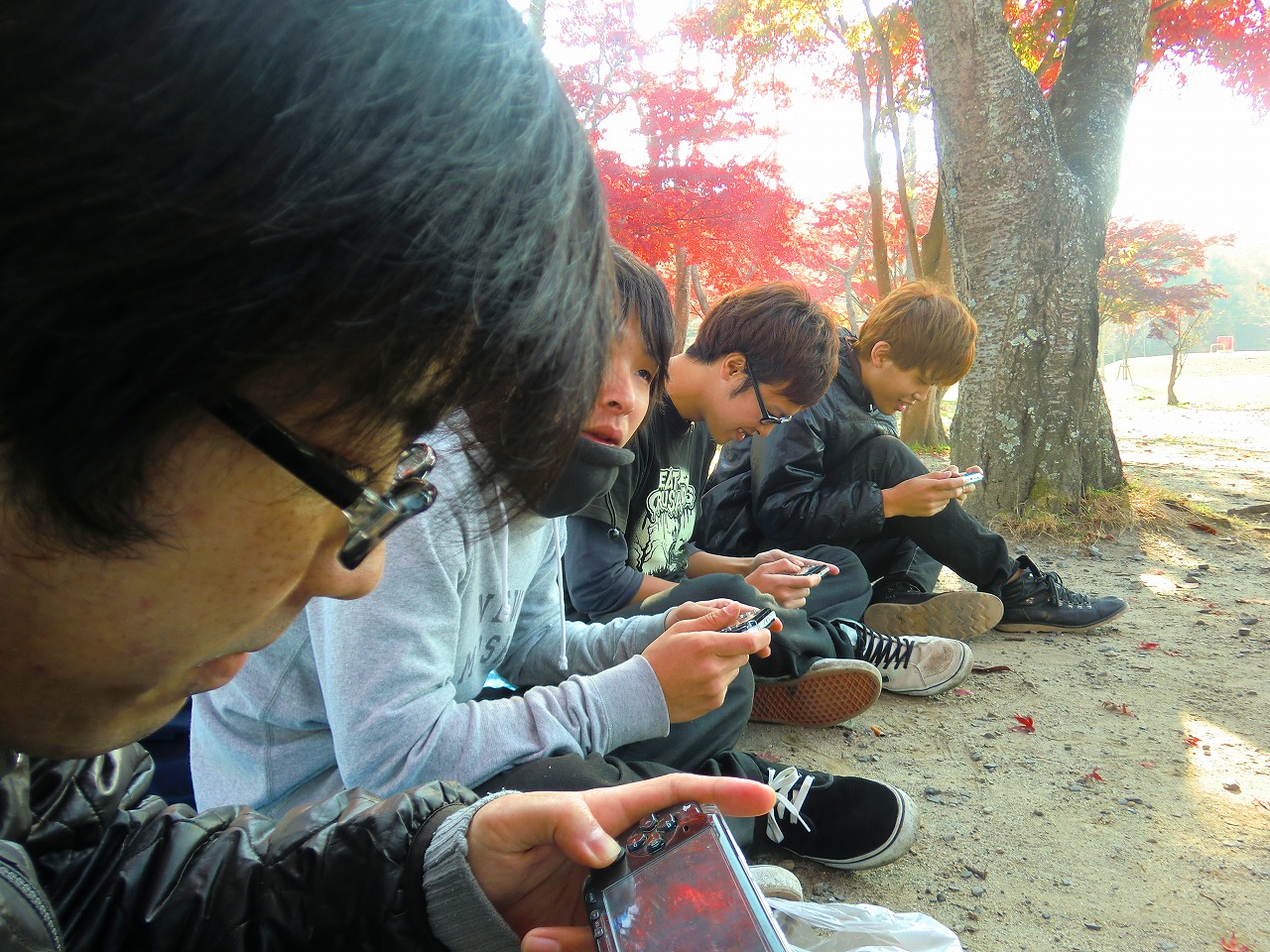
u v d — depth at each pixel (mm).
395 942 856
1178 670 2887
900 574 3215
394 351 378
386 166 345
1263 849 1886
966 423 5113
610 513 2139
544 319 416
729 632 1459
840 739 2389
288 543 443
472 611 1440
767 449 2957
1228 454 8234
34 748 509
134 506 381
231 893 835
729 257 10992
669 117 9938
